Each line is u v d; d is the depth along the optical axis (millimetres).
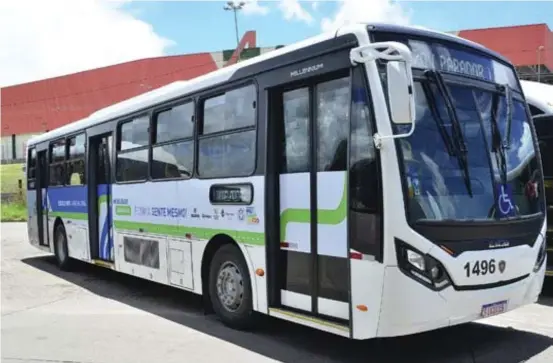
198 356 5766
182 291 9352
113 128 9523
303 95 5766
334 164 5320
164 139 8047
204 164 7105
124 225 9102
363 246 4871
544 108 8133
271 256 6023
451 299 4848
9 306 8391
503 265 5191
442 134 5117
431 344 5930
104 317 7559
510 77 6102
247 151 6355
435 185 4949
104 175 10062
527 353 5578
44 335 6699
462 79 5484
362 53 4875
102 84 47219
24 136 52469
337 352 5773
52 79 50188
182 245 7527
